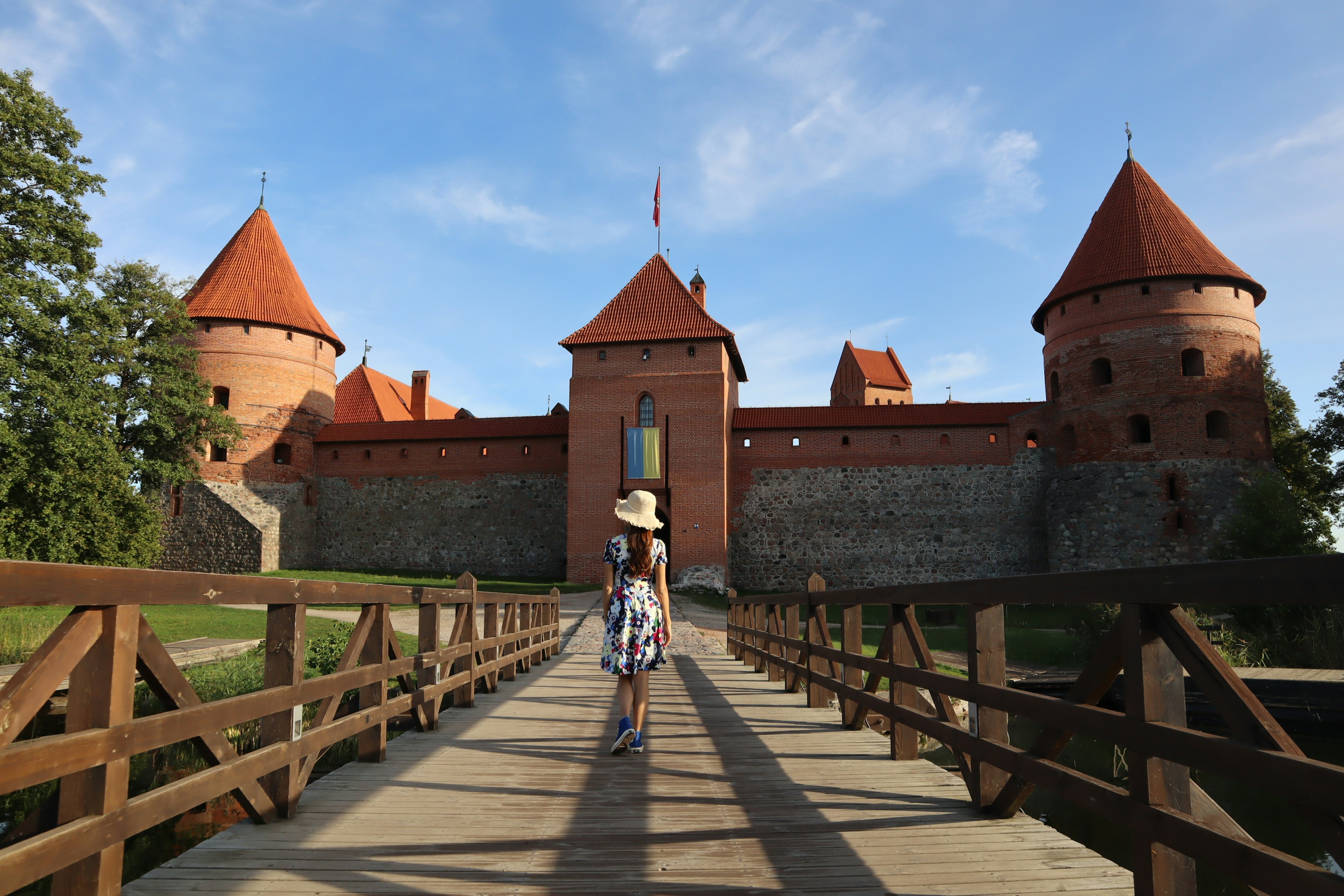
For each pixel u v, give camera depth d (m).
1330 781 1.80
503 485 35.38
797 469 34.19
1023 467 32.78
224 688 11.43
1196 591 2.24
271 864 3.36
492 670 8.89
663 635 5.71
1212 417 30.08
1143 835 2.50
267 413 34.56
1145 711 2.50
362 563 35.78
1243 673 13.34
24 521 21.19
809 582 8.07
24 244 21.59
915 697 5.45
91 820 2.43
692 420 31.72
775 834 3.80
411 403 50.84
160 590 2.76
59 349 22.16
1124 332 30.64
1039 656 18.91
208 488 33.38
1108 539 29.77
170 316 29.50
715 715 7.54
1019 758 3.49
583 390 32.53
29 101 22.34
